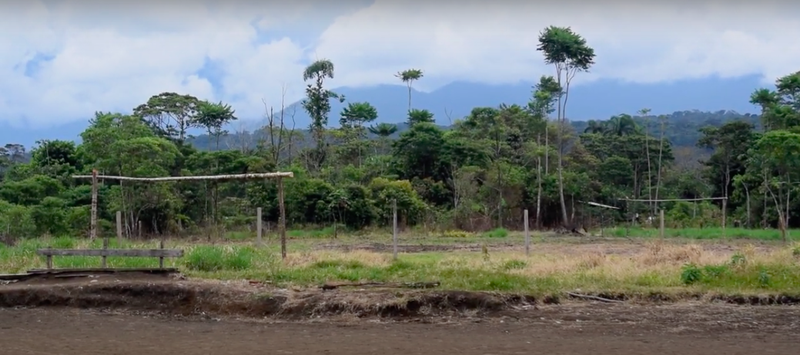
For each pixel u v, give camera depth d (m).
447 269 16.47
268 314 13.05
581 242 31.11
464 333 11.37
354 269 16.94
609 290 14.34
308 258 18.41
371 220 41.59
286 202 40.94
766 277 14.73
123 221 32.94
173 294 13.78
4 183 37.84
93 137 34.19
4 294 13.95
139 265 16.97
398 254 22.91
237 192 40.50
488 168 48.41
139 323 12.40
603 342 10.62
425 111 61.09
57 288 14.12
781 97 51.19
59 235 30.02
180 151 43.06
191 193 37.91
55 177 38.62
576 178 49.94
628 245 28.53
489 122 54.62
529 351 10.02
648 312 12.96
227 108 51.72
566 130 61.31
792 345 10.44
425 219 42.66
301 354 9.91
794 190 42.09
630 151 57.88
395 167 50.53
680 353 9.91
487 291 13.84
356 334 11.33
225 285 14.09
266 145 53.72
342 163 52.53
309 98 54.56
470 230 41.97
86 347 10.41
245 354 9.92
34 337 11.15
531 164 53.38
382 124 61.44
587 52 50.84
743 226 44.38
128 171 33.41
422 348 10.24
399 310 12.77
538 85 54.22
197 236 32.44
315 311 12.90
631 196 53.34
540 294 13.87
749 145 49.28
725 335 11.16
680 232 36.22
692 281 15.07
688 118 117.00
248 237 32.97
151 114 49.31
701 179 55.94
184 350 10.18
